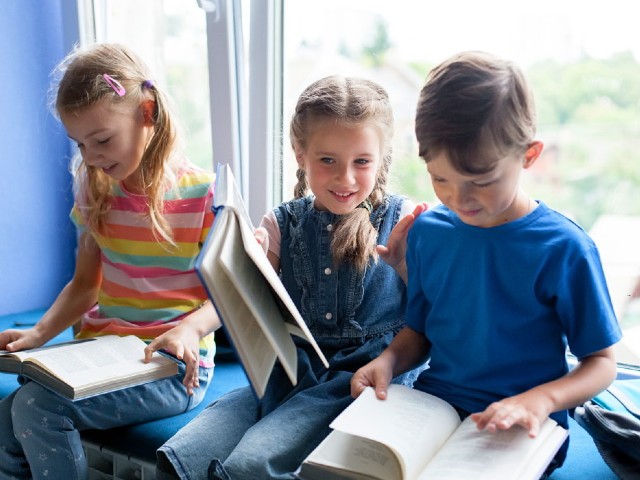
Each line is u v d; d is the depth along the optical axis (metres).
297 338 1.12
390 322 1.11
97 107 1.12
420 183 1.40
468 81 0.79
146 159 1.20
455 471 0.73
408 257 1.02
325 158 1.04
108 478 1.13
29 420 1.02
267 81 1.48
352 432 0.77
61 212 1.75
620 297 1.31
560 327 0.90
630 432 0.94
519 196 0.90
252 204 1.58
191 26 1.58
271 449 0.88
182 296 1.23
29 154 1.67
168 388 1.12
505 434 0.79
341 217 1.11
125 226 1.25
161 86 1.22
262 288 0.88
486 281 0.90
